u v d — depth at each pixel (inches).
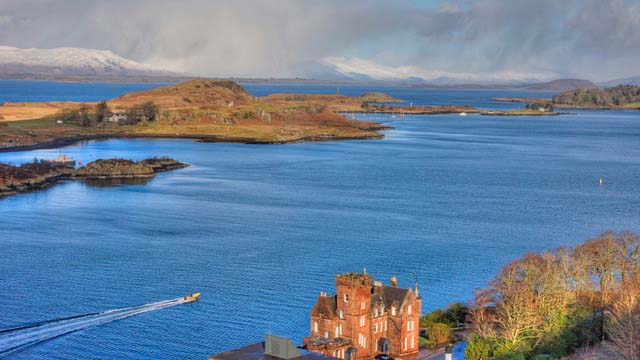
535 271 7780.5
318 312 6958.7
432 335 7401.6
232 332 7810.0
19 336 7795.3
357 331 6815.9
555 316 7111.2
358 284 6776.6
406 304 7012.8
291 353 5556.1
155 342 7583.7
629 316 6338.6
